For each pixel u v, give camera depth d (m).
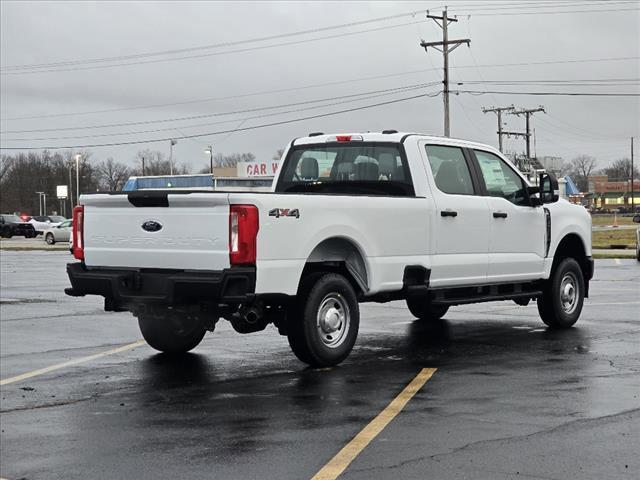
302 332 8.59
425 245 9.68
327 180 10.52
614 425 6.33
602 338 10.73
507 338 10.84
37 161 143.12
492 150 10.98
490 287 10.77
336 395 7.53
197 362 9.39
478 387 7.77
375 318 13.11
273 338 11.12
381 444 5.90
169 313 8.49
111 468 5.50
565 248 12.12
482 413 6.76
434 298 9.98
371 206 9.06
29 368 9.22
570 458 5.51
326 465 5.44
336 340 8.90
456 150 10.45
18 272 26.00
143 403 7.39
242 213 7.93
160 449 5.90
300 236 8.34
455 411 6.84
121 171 144.75
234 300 7.93
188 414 6.92
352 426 6.43
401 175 9.88
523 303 11.63
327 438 6.09
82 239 9.02
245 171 70.56
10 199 142.88
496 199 10.67
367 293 9.16
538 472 5.23
